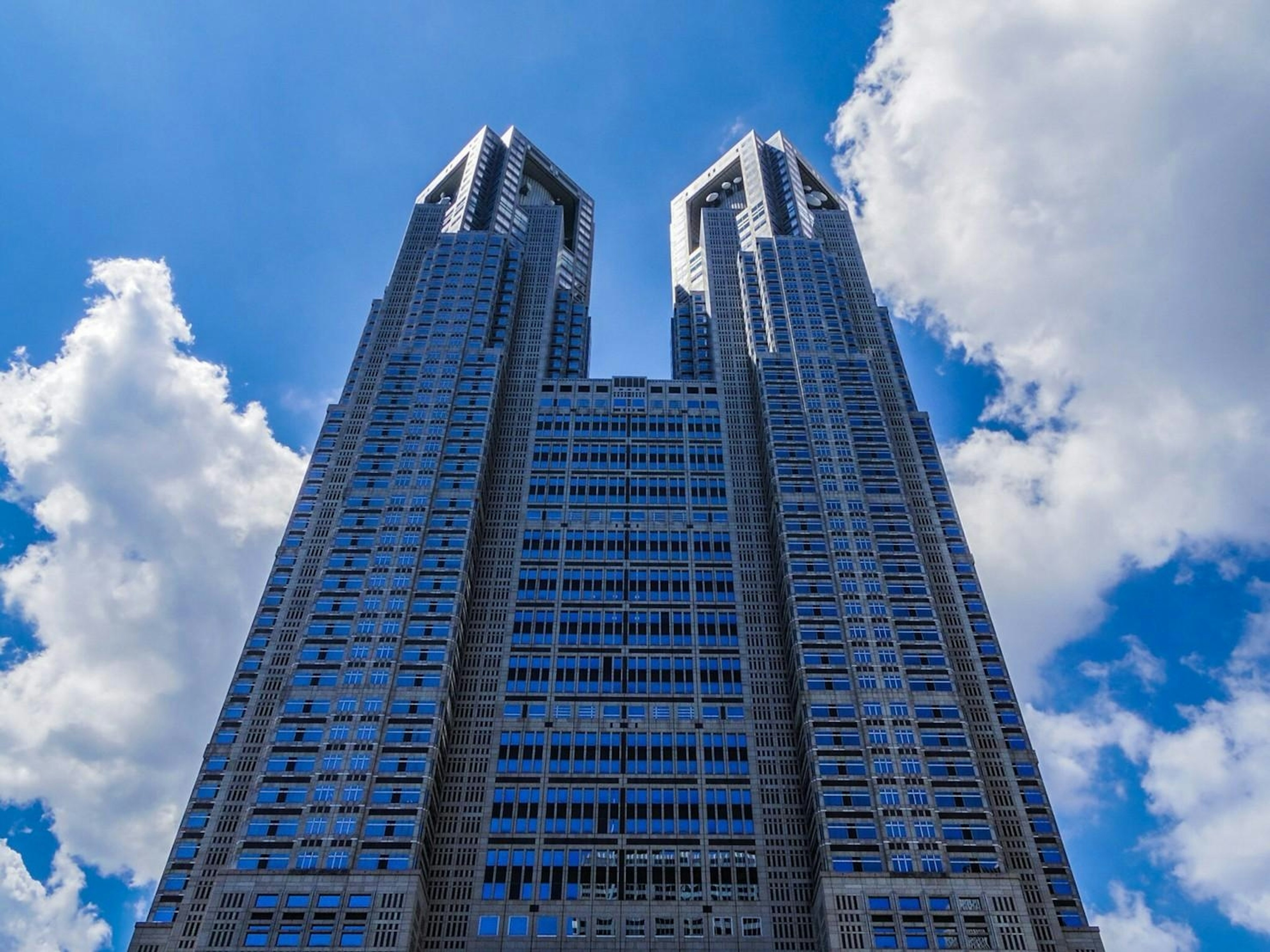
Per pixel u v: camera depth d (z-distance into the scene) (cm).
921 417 13275
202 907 8162
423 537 10975
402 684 9644
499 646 10494
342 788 8769
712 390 13638
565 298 15575
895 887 8150
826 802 8788
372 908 7956
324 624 10088
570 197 18675
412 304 14100
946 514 11931
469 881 8656
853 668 9806
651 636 10675
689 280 17650
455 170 17562
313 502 11550
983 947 7806
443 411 12525
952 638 10506
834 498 11506
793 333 13725
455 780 9362
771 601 11050
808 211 16650
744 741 9775
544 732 9788
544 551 11512
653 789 9375
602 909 8494
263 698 9688
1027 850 8831
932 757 9106
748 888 8675
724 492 12269
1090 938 8325
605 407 13362
